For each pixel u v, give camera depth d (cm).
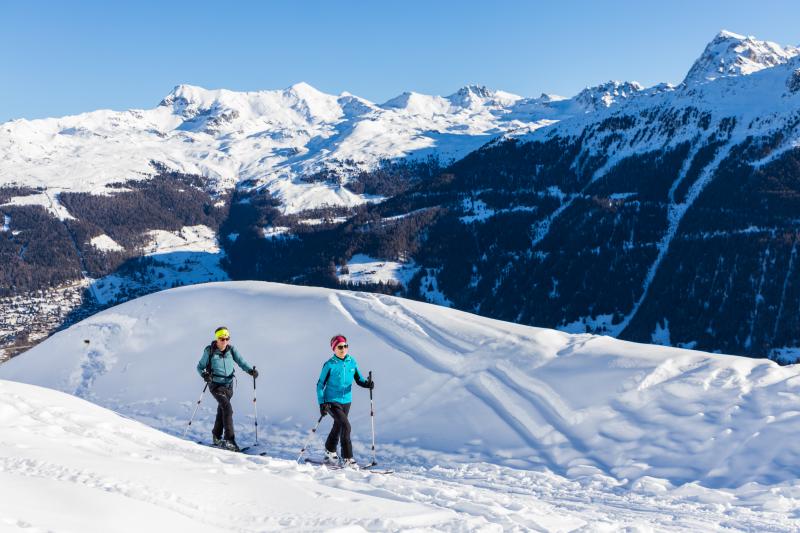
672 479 1118
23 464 709
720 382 1397
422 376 1659
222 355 1349
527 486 1113
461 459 1308
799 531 833
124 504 553
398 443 1420
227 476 777
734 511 944
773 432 1173
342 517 633
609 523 778
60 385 2009
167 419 1689
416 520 654
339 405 1152
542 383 1516
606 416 1359
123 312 2367
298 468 970
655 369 1479
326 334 1942
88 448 898
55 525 450
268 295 2283
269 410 1659
